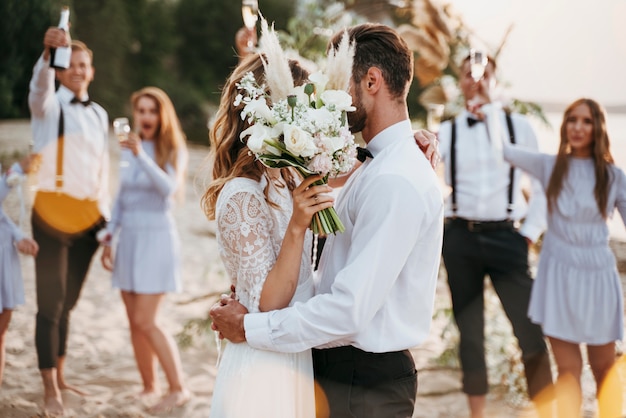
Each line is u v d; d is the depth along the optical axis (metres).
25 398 3.78
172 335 4.83
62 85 3.81
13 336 4.71
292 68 2.23
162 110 3.93
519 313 3.67
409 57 2.15
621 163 7.80
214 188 2.16
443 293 5.45
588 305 3.45
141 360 3.89
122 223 3.84
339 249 2.14
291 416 2.10
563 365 3.55
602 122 3.42
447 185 3.83
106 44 16.61
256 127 1.95
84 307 5.47
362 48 2.12
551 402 3.58
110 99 16.44
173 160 3.96
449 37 4.67
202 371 4.27
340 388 2.11
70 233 3.72
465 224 3.73
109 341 4.77
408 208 1.98
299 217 1.98
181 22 19.33
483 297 3.71
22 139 12.15
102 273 6.42
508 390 3.95
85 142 3.78
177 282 3.86
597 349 3.55
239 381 2.11
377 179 2.02
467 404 3.83
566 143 3.49
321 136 1.91
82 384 4.04
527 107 4.56
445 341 4.65
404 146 2.11
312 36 4.94
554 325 3.51
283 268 2.03
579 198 3.44
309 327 1.98
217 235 2.16
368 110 2.14
